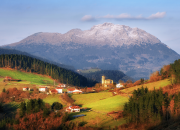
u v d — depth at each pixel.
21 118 116.94
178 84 151.25
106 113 119.31
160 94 113.44
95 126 100.62
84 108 133.62
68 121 106.62
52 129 103.25
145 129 93.06
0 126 106.62
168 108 101.94
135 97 127.50
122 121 104.94
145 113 101.25
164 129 86.69
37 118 114.44
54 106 135.38
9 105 148.00
